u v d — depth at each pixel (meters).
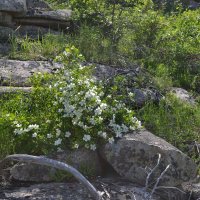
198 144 5.58
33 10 7.82
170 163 4.62
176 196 4.62
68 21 7.94
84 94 4.91
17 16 7.57
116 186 4.57
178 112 5.96
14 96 5.49
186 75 7.19
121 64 6.88
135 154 4.66
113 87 5.25
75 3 8.13
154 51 7.51
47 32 7.71
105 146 4.73
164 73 6.99
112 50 7.23
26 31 7.63
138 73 6.53
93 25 7.94
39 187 4.52
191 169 4.68
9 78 6.00
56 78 5.18
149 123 5.70
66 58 5.20
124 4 8.73
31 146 4.81
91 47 7.11
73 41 7.28
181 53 7.46
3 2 7.36
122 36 7.63
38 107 5.13
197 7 11.23
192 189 4.84
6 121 4.86
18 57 6.68
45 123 4.88
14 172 4.62
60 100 4.91
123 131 4.88
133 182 4.66
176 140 5.59
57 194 4.39
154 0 9.61
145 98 6.05
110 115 4.95
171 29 8.13
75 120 4.79
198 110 6.14
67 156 4.73
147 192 4.53
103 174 4.82
